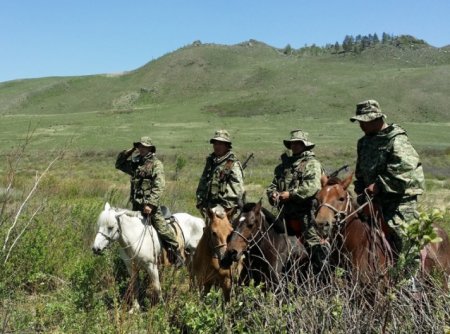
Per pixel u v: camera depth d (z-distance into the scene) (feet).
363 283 19.36
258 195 77.87
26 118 454.40
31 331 22.30
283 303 19.02
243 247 23.12
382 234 20.29
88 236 37.14
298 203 25.96
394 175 21.17
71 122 407.64
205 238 25.11
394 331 16.24
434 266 20.68
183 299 22.16
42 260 29.81
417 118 425.69
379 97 470.80
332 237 21.24
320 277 20.79
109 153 198.18
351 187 54.90
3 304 23.45
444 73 520.42
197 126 377.71
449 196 75.77
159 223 30.09
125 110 506.48
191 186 77.41
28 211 32.86
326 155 216.54
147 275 29.76
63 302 24.79
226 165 28.07
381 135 22.07
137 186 30.42
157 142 286.87
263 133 329.52
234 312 18.61
